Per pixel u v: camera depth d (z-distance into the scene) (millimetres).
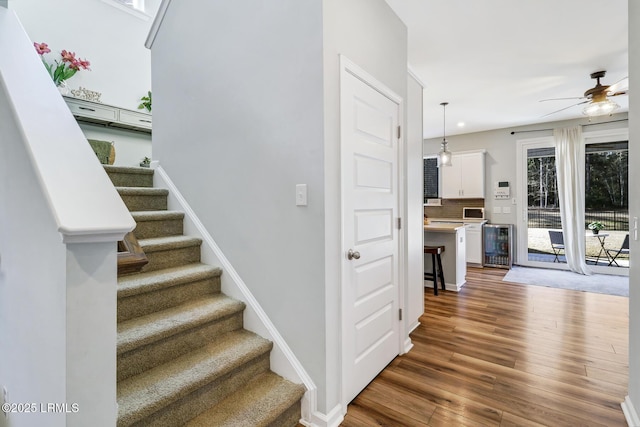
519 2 2404
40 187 910
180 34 2439
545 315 3342
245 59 1987
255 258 1969
